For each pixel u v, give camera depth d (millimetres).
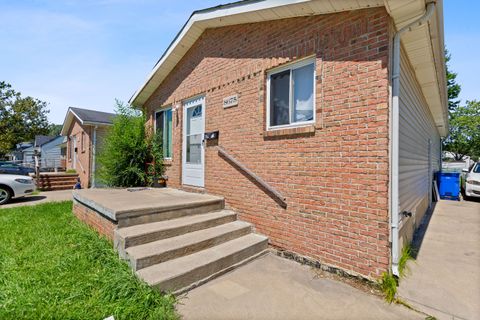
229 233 4023
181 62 6590
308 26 3754
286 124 4105
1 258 3350
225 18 4621
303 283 3088
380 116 2949
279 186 4047
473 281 3098
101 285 2682
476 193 9555
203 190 5684
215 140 5398
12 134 26844
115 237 3434
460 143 21719
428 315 2461
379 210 2938
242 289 2936
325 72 3500
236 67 4949
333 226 3355
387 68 2939
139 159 7508
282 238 3988
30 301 2342
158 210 3971
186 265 3082
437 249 4258
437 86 5613
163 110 7539
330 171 3402
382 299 2738
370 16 3100
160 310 2334
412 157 4652
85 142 13250
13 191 8391
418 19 2955
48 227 4840
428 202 8164
